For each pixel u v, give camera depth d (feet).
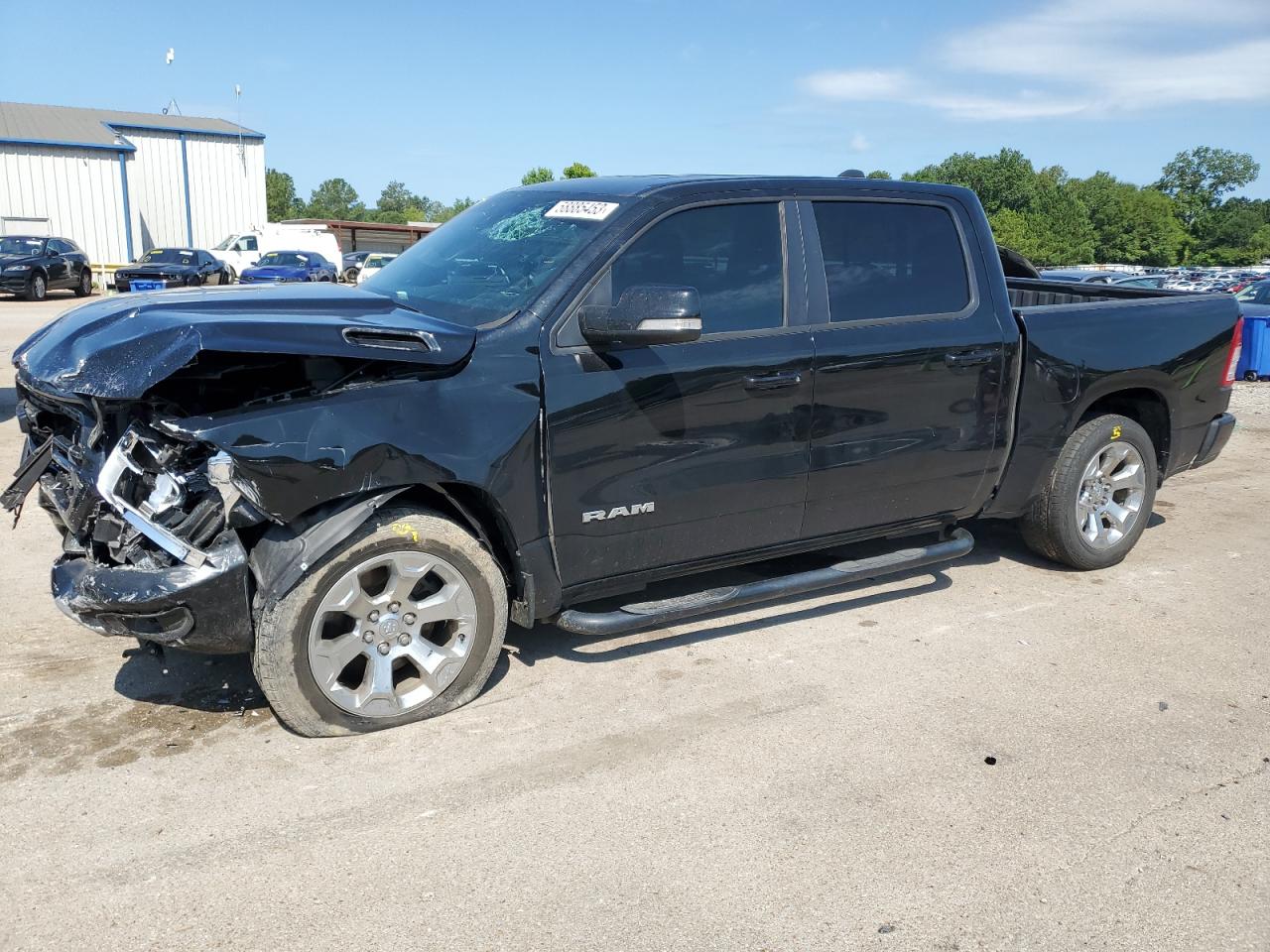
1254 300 55.26
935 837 9.98
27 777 10.64
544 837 9.85
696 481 12.93
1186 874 9.49
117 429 10.93
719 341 12.91
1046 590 16.98
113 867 9.23
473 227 14.40
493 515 11.96
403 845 9.68
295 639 10.88
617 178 14.16
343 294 12.42
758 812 10.34
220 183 144.66
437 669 11.89
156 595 10.37
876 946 8.46
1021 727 12.25
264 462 10.17
